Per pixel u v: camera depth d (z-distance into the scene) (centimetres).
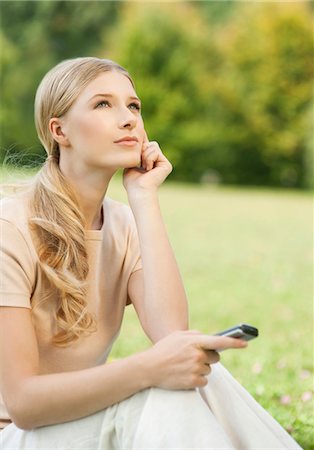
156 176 281
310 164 2302
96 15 2688
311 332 643
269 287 842
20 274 255
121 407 237
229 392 251
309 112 2350
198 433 228
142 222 274
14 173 290
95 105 264
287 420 395
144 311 278
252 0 2589
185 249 1090
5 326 249
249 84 2439
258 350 571
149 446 228
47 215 264
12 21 2692
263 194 2088
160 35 2447
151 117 2422
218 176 2450
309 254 1077
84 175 270
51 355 269
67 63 272
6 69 2550
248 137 2439
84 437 243
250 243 1162
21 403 242
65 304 259
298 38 2428
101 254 279
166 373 233
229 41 2489
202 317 697
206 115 2453
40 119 275
